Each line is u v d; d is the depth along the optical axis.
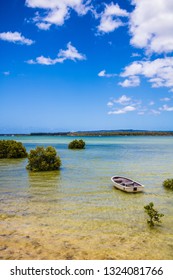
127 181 25.27
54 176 30.03
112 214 16.11
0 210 16.64
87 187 23.97
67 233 13.01
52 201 18.92
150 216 14.27
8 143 52.41
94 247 11.50
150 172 33.62
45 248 11.31
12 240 12.08
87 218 15.28
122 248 11.47
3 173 32.12
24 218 15.14
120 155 58.31
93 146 96.44
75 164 41.62
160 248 11.53
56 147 89.25
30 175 30.67
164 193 21.97
